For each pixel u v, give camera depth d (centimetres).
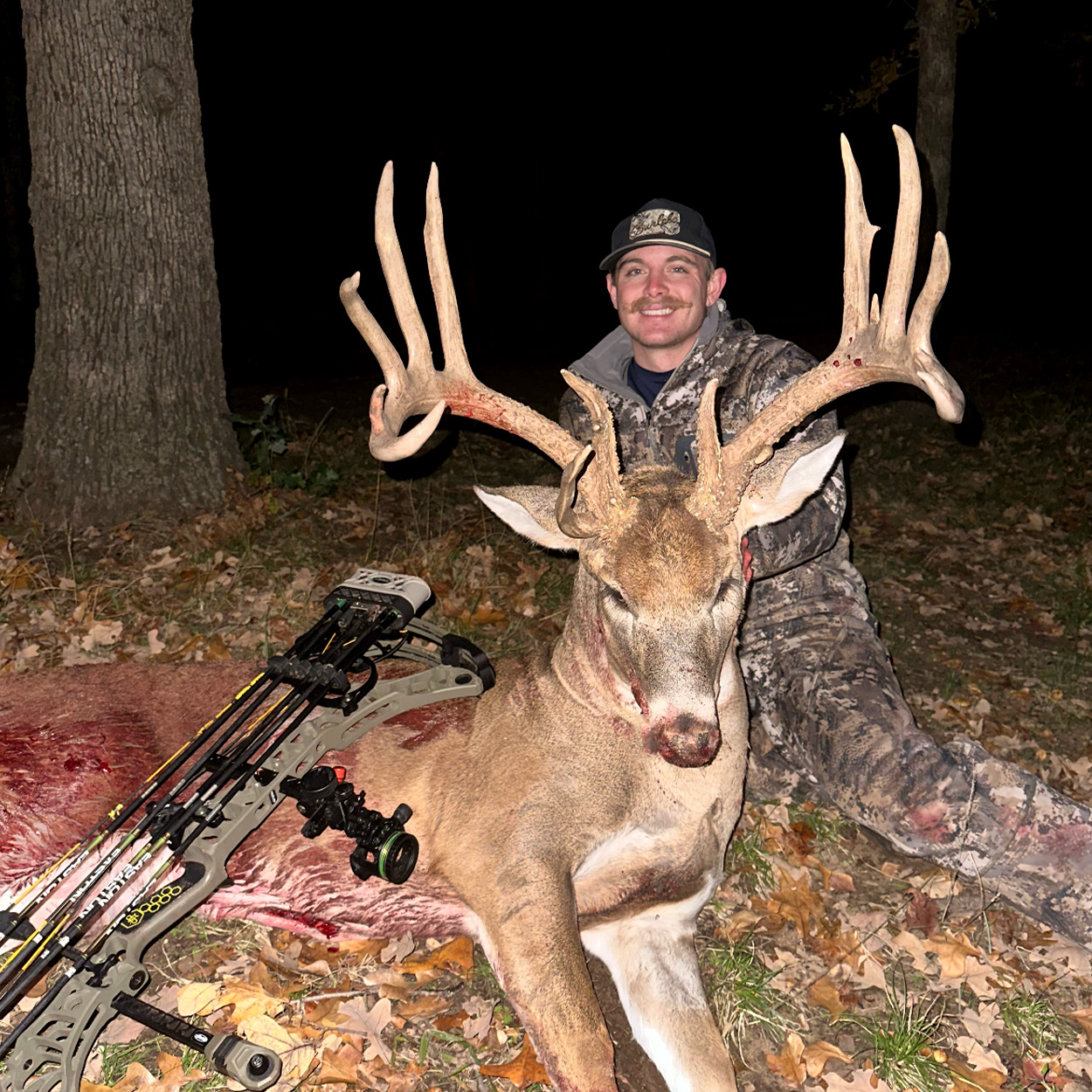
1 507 265
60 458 260
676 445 162
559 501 114
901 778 144
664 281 162
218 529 252
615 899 131
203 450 271
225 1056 94
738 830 162
